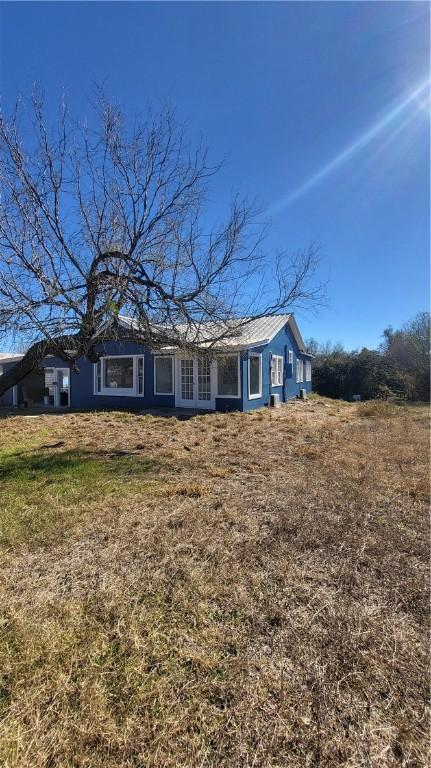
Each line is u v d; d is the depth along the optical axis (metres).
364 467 5.59
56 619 2.30
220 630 2.21
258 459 6.24
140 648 2.07
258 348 14.99
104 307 5.62
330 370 24.84
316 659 2.00
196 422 10.87
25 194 5.22
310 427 9.80
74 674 1.90
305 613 2.36
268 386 16.06
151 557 3.05
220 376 13.96
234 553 3.09
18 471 5.55
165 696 1.77
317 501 4.23
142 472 5.48
